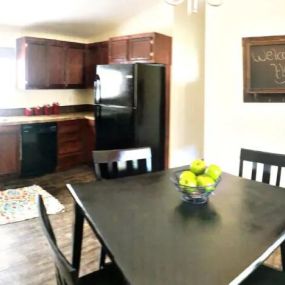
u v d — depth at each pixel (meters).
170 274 1.00
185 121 4.50
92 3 4.16
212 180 1.56
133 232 1.28
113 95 4.27
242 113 3.14
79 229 1.83
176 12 4.31
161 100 4.49
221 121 3.27
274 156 2.09
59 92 5.46
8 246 2.69
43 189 4.16
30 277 2.26
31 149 4.64
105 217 1.42
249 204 1.58
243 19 3.02
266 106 3.03
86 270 2.35
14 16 4.33
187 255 1.11
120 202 1.60
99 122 4.52
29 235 2.89
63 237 2.85
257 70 3.01
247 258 1.10
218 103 3.26
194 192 1.54
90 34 5.36
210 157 3.37
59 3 4.05
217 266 1.05
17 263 2.44
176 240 1.21
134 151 2.23
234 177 2.02
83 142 5.30
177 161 4.62
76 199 1.65
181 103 4.48
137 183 1.89
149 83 4.23
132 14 4.70
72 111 5.67
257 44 2.97
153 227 1.32
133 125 4.09
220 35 3.16
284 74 2.90
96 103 4.51
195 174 1.62
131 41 4.41
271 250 1.17
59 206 3.52
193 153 4.52
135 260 1.08
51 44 4.87
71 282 0.85
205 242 1.20
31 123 4.57
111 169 2.17
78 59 5.28
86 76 5.44
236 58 3.10
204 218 1.41
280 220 1.40
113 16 4.68
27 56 4.62
